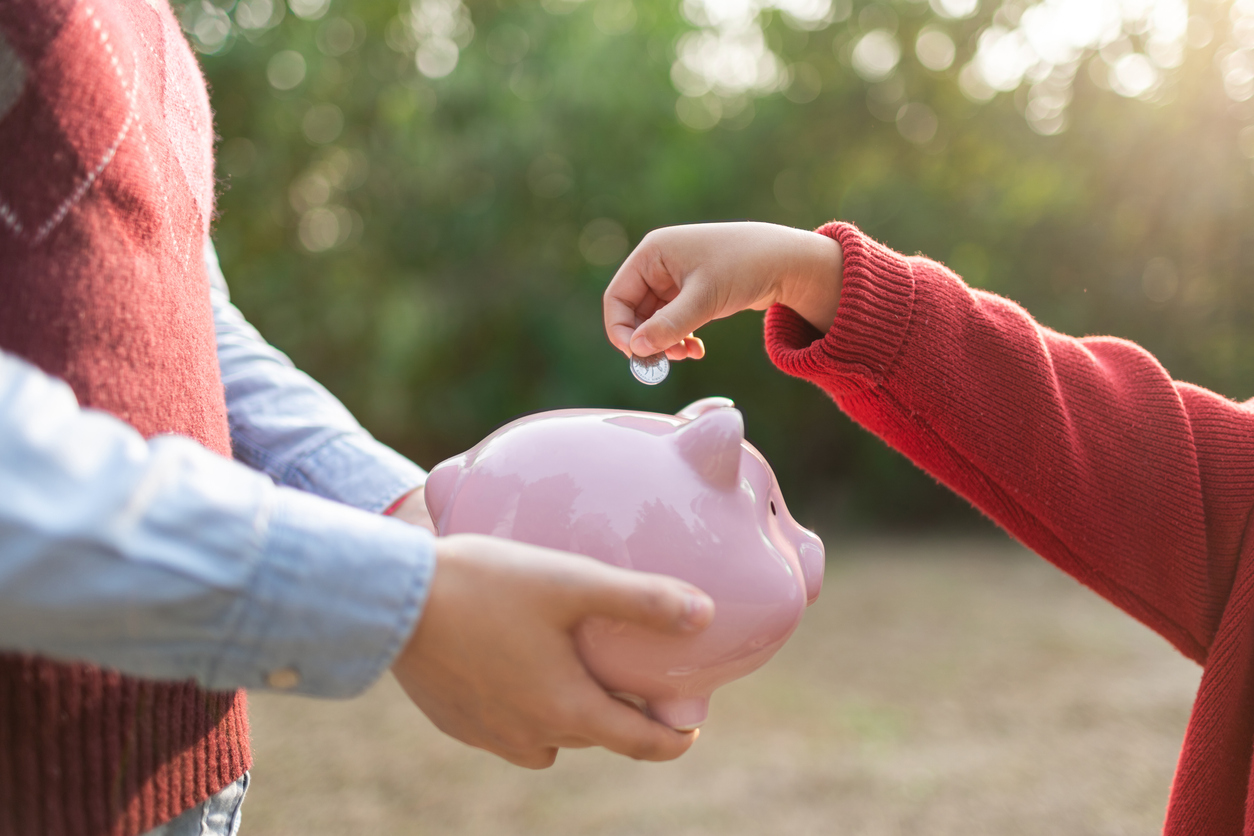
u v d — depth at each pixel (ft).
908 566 18.49
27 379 1.32
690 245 2.50
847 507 23.94
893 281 2.63
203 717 2.04
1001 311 2.83
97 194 1.79
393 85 23.16
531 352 23.62
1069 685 10.96
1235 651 2.56
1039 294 21.79
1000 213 22.08
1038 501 2.69
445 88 22.48
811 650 12.57
